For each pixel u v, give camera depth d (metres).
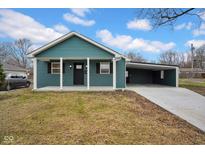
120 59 13.38
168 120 5.95
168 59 55.31
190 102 8.95
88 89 11.86
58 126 5.05
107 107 7.37
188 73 40.09
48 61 14.13
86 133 4.54
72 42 12.50
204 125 5.48
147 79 21.41
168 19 6.24
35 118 5.84
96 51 12.48
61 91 11.47
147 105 8.16
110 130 4.77
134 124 5.33
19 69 27.14
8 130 4.76
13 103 8.32
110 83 14.19
